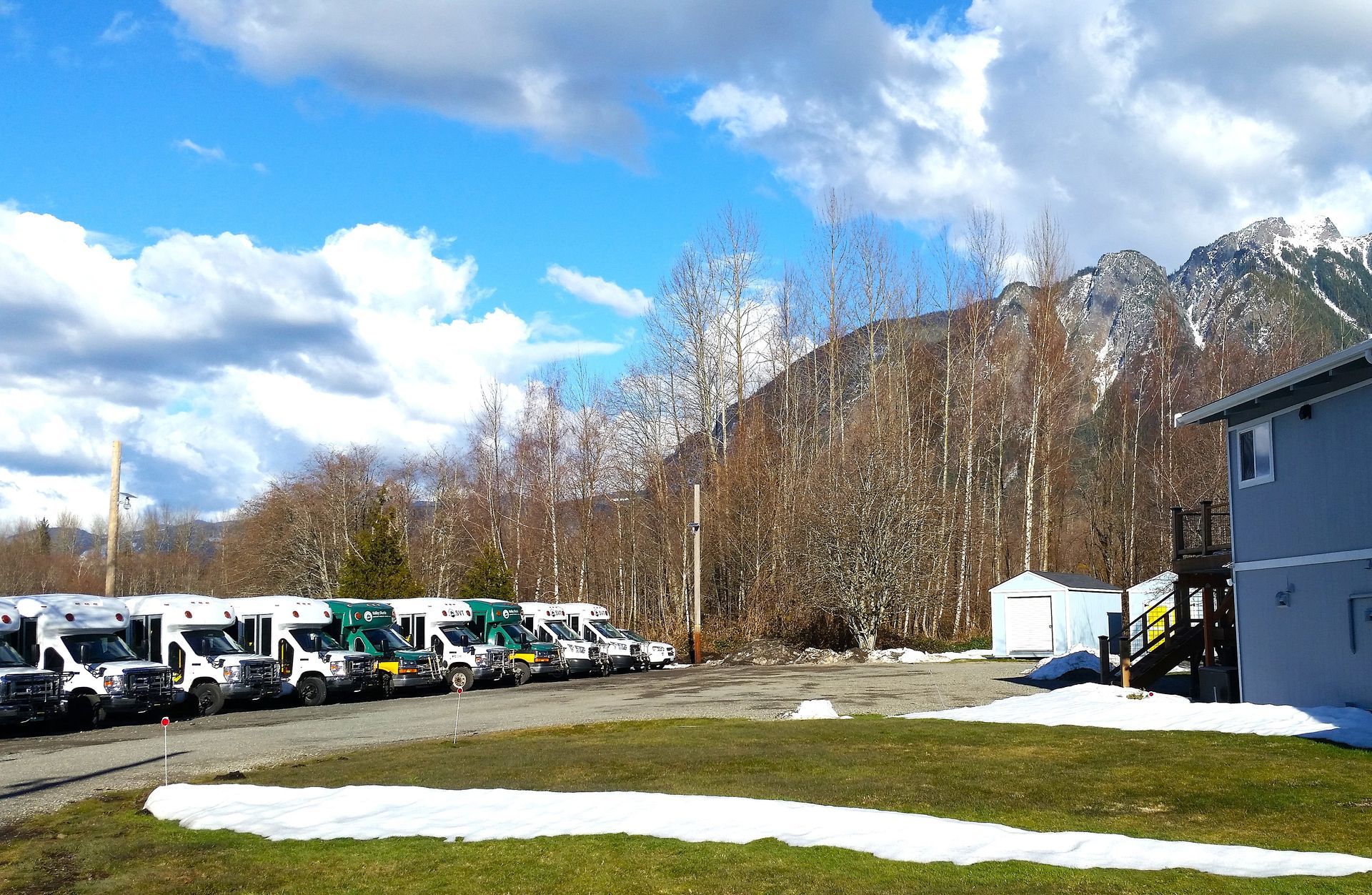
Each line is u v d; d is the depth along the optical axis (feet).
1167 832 36.70
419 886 31.78
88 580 332.80
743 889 29.71
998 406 212.02
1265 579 72.38
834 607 163.32
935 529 185.88
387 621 113.60
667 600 213.25
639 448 218.79
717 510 197.47
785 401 210.79
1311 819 38.88
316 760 58.23
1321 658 66.13
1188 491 192.65
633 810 39.29
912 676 113.80
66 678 82.38
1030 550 190.80
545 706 91.09
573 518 227.61
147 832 40.34
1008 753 54.49
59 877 34.32
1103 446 227.40
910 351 213.66
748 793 44.06
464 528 240.73
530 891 30.78
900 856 32.37
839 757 53.62
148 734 75.72
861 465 165.58
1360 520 62.59
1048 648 145.18
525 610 136.46
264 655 101.86
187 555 350.84
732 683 111.45
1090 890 28.45
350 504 239.71
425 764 54.08
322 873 33.63
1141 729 62.49
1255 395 69.21
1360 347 58.39
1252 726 61.05
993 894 28.22
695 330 216.33
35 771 57.47
